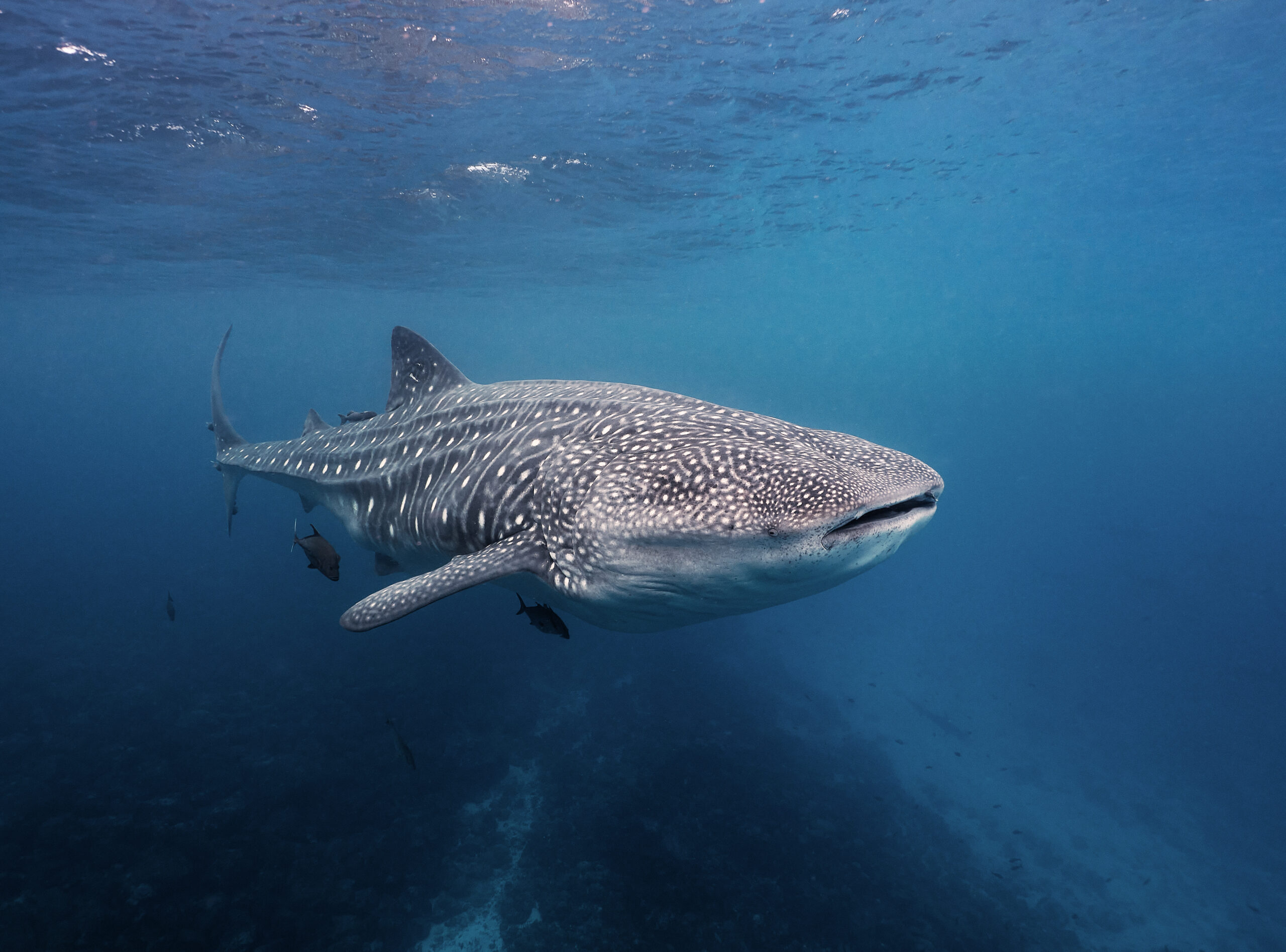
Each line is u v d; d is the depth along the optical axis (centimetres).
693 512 245
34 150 1352
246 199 1802
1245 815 2122
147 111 1194
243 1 878
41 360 10894
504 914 1043
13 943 791
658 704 1775
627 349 10412
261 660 1753
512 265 3044
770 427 306
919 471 253
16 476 5966
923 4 1097
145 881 898
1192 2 1143
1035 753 2450
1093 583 4288
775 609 3095
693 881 1119
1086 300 5438
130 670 1645
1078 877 1700
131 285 3344
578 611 342
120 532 3362
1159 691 2927
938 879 1377
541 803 1301
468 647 1870
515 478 348
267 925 899
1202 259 3678
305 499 696
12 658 1659
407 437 500
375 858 1063
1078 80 1445
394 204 1930
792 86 1353
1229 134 1816
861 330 7850
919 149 1847
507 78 1187
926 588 4203
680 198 2091
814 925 1100
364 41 1015
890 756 2111
